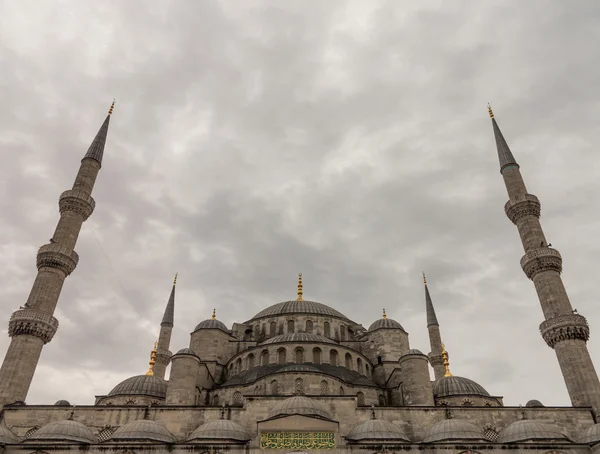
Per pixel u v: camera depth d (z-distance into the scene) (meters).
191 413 46.75
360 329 74.75
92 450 39.25
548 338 54.50
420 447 40.38
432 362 73.94
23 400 49.59
